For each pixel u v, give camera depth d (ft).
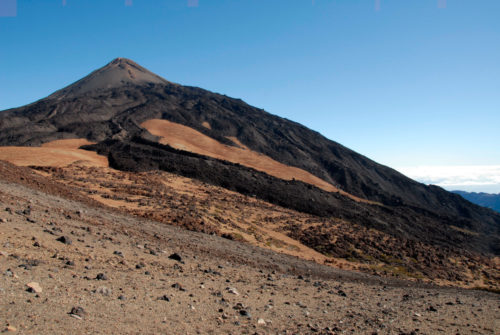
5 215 58.23
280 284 68.49
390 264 215.10
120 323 26.73
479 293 133.59
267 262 114.01
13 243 43.96
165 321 29.45
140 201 186.29
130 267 49.78
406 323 43.91
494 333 43.73
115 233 78.79
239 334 29.68
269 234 212.43
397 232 354.74
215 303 39.50
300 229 247.29
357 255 215.72
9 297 26.32
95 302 30.22
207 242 118.73
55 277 34.73
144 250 68.44
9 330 20.99
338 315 44.45
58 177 228.22
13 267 34.19
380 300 66.54
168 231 116.37
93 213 99.55
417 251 263.70
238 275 69.97
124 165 346.54
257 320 35.35
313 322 38.29
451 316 54.29
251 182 386.73
